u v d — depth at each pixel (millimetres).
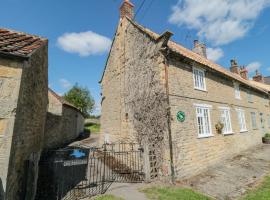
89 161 11531
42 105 9742
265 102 22750
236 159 12273
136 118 10977
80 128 31922
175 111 9156
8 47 4996
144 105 10258
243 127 15906
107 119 15406
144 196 6344
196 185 7844
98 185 7461
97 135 30375
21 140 5578
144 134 10102
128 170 9758
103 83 17031
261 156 13000
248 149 15648
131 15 13859
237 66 25359
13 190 4891
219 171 9805
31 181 5680
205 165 10180
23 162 5953
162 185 7559
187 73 10516
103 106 16625
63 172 9133
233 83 15633
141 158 9297
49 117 14945
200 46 21469
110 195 6375
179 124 9172
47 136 14398
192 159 9422
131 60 12070
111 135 14312
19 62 4910
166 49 9219
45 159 10367
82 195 6449
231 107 14492
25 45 5789
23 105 5465
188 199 6105
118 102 13570
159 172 8648
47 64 10008
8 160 4328
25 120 6000
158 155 8883
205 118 11305
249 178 8578
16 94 4703
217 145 11617
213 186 7699
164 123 8766
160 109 9023
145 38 10602
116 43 14609
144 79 10445
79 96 43750
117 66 14156
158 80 9242
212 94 12359
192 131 9867
